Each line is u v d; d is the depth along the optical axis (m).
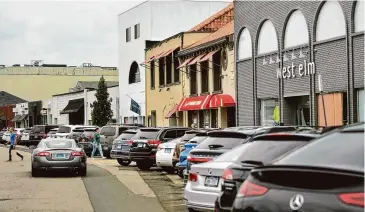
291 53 28.08
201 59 39.06
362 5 23.02
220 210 9.38
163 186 20.17
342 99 24.42
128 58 59.75
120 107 62.00
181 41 45.06
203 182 11.34
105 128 38.38
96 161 35.00
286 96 28.58
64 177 23.81
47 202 16.08
